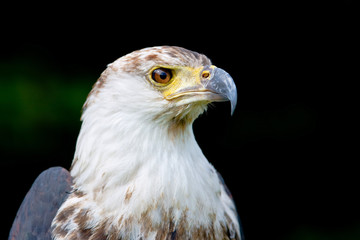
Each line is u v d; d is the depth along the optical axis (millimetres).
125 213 6000
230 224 6855
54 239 6164
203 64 6426
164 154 6176
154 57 6199
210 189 6422
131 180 6035
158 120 6195
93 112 6258
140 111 6121
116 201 6016
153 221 6039
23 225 6789
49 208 6578
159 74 6188
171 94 6230
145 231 6031
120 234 5996
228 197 7449
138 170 6051
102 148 6109
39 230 6535
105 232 6004
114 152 6059
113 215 6023
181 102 6242
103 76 6344
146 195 6000
